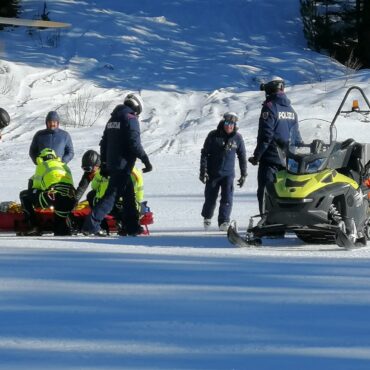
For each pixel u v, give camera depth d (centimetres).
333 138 3253
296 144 3250
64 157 3922
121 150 3578
